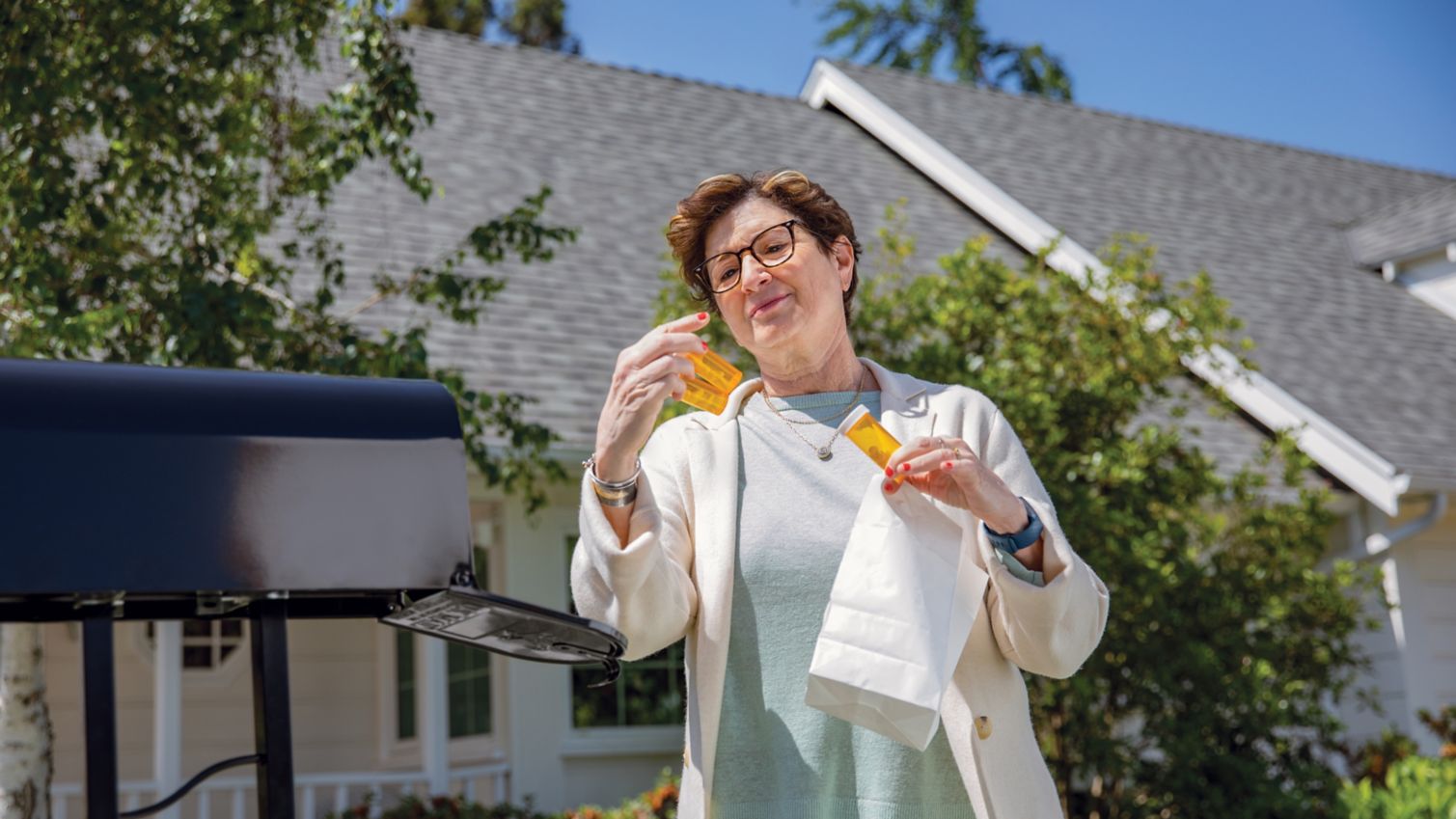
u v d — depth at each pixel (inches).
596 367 382.6
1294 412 434.6
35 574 63.5
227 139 228.2
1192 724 277.6
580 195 475.2
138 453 66.9
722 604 89.3
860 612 82.7
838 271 100.3
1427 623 434.0
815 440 94.3
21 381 67.0
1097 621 85.0
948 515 86.0
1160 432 292.7
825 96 629.9
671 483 93.9
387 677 406.0
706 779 87.3
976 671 86.7
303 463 70.2
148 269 218.5
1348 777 364.5
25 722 219.8
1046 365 285.9
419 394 75.1
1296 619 299.0
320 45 425.1
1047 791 87.0
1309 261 585.0
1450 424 461.1
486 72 549.0
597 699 366.9
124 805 345.7
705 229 98.1
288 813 68.2
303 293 366.9
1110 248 303.7
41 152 204.1
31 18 203.3
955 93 645.3
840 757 86.6
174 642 331.9
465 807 320.2
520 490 362.9
